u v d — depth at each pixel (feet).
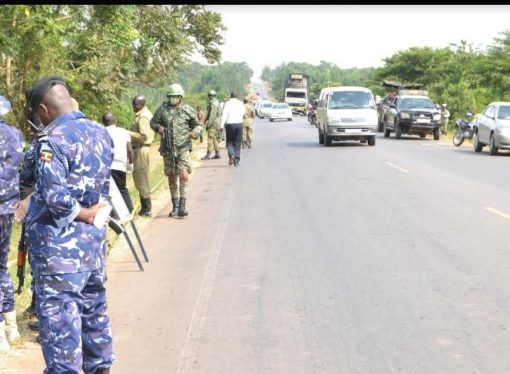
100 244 15.16
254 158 76.64
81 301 14.84
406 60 248.32
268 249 30.94
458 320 20.99
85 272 14.71
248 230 35.45
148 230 36.35
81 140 14.69
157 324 21.44
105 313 15.87
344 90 95.14
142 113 39.83
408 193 46.88
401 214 38.75
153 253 30.89
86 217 14.69
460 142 95.09
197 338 20.13
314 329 20.54
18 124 52.95
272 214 39.91
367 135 92.63
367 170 61.41
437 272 26.30
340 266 27.55
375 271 26.68
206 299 23.81
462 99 172.55
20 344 19.85
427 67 245.65
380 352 18.67
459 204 41.98
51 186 14.20
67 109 15.12
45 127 15.19
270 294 24.13
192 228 36.52
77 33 60.08
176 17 101.86
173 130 39.45
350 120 91.61
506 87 196.75
